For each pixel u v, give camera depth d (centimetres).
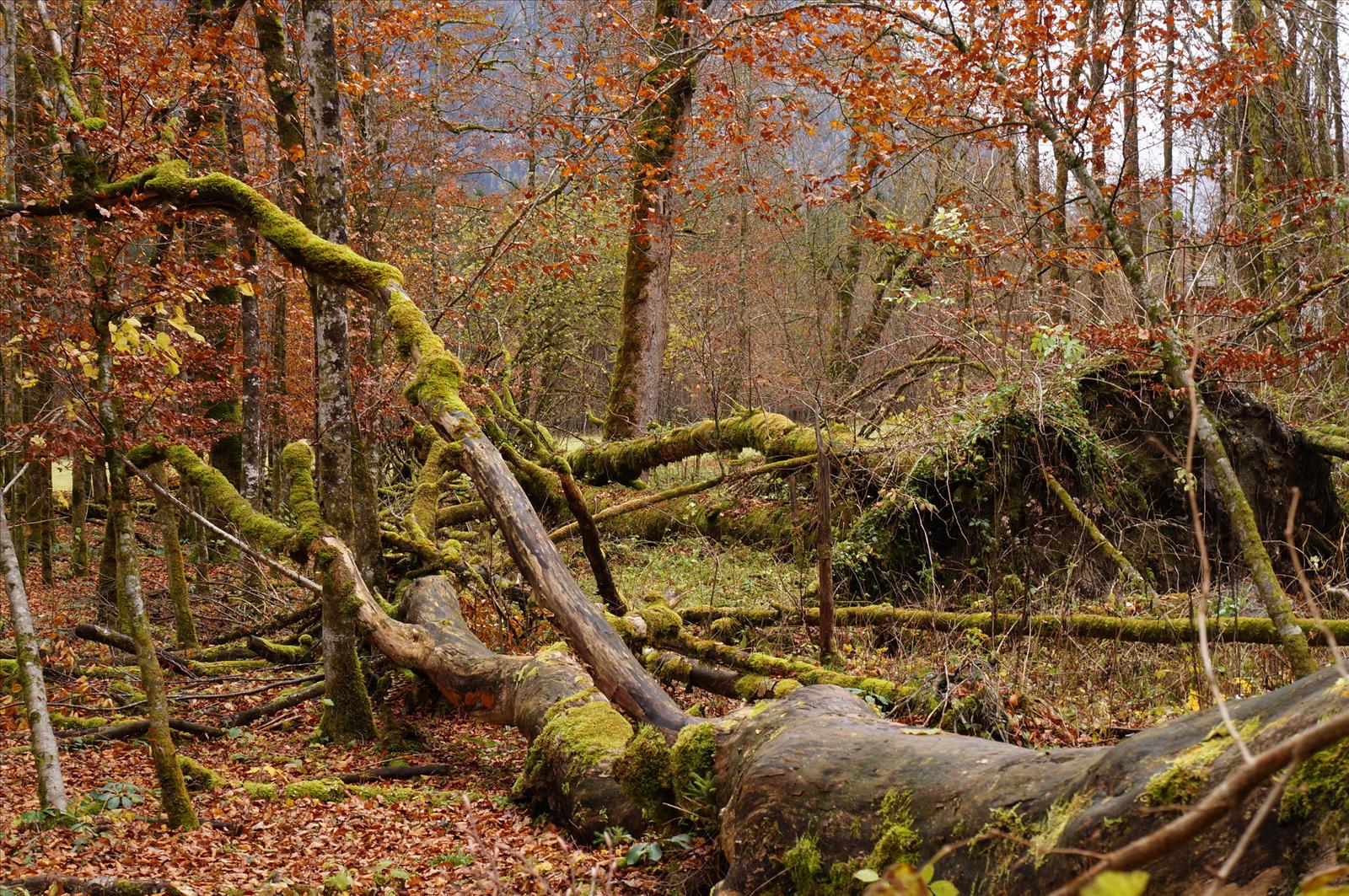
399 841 609
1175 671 798
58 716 872
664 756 544
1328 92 1465
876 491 1211
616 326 2708
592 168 1262
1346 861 204
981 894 307
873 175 1015
